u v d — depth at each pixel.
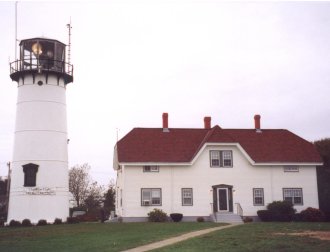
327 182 45.09
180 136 43.75
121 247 21.06
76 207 70.00
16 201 36.59
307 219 40.56
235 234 24.66
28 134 37.41
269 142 44.81
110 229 30.09
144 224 33.94
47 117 37.84
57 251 20.58
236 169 41.88
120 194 42.47
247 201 41.59
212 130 42.22
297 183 42.75
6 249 21.73
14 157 37.69
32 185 36.59
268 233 24.81
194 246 20.45
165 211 40.12
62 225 34.41
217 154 41.84
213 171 41.50
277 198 42.22
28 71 37.72
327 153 50.47
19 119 38.00
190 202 40.66
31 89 38.00
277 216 40.12
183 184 40.78
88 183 83.19
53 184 37.16
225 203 41.22
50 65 38.56
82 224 35.09
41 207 36.41
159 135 43.41
